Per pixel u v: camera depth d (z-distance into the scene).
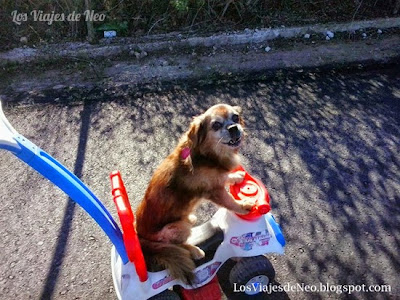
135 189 1.21
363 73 1.68
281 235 0.89
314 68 1.71
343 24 1.91
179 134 1.41
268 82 1.65
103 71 1.73
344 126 1.42
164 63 1.76
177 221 0.86
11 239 1.08
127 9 1.90
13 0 1.87
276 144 1.35
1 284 0.98
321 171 1.24
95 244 1.06
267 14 1.96
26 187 1.23
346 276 0.96
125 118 1.49
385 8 1.99
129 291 0.81
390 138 1.36
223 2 1.91
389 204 1.13
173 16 1.91
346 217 1.10
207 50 1.83
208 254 0.87
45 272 1.00
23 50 1.78
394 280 0.95
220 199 0.88
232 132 0.85
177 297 0.86
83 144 1.38
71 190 0.69
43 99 1.59
